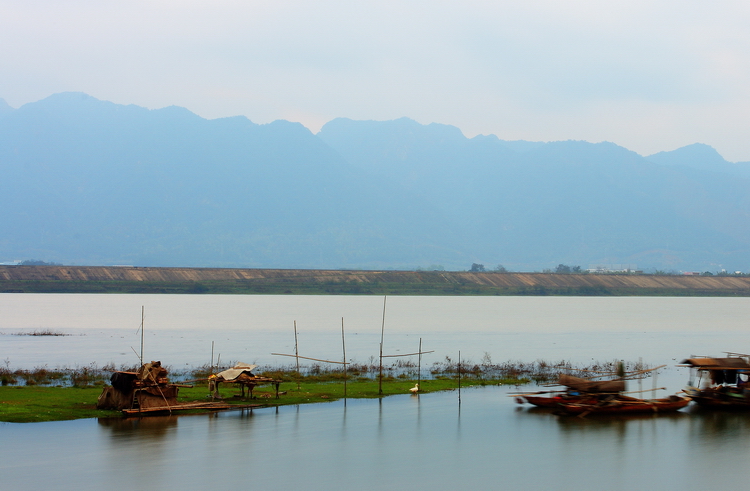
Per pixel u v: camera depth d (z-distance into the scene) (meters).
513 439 40.53
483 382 61.62
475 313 180.00
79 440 37.81
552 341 104.44
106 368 65.06
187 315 160.12
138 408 44.59
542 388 59.00
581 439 40.72
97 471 32.81
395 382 60.50
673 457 36.94
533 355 85.25
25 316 149.88
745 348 95.88
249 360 77.38
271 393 52.62
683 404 49.19
